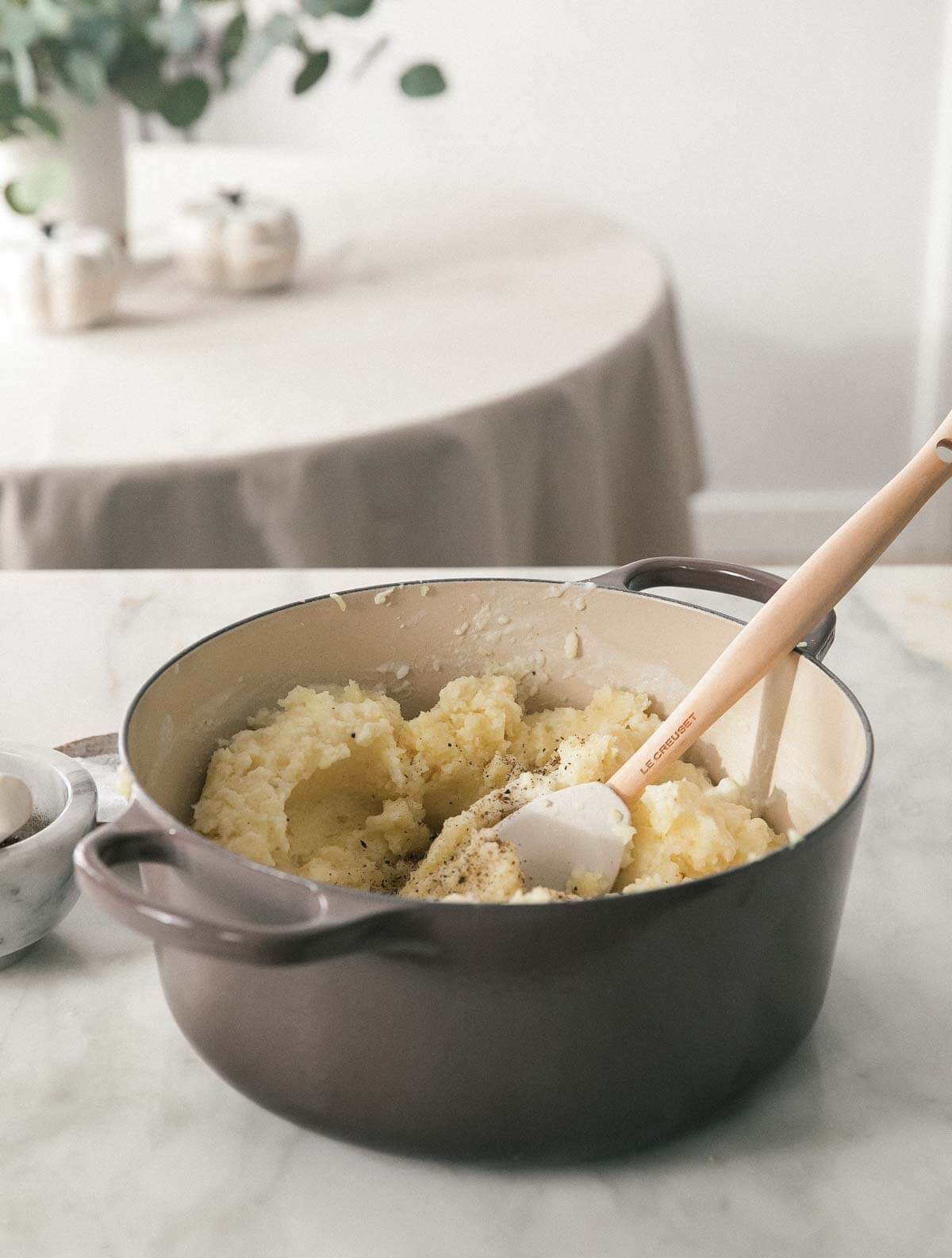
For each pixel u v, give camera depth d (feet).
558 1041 1.38
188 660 1.86
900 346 9.29
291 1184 1.54
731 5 8.54
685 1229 1.49
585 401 4.65
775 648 1.77
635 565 2.12
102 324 5.16
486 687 2.12
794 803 1.89
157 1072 1.70
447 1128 1.44
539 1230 1.48
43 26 4.89
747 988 1.45
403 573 3.15
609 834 1.79
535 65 8.89
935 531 9.54
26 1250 1.44
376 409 4.30
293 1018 1.43
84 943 1.94
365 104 9.15
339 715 2.00
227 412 4.31
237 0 5.36
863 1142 1.61
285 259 5.46
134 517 4.00
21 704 2.52
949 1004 1.84
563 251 6.01
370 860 2.01
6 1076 1.69
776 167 8.93
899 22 8.47
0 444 4.06
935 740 2.48
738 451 9.68
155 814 1.42
